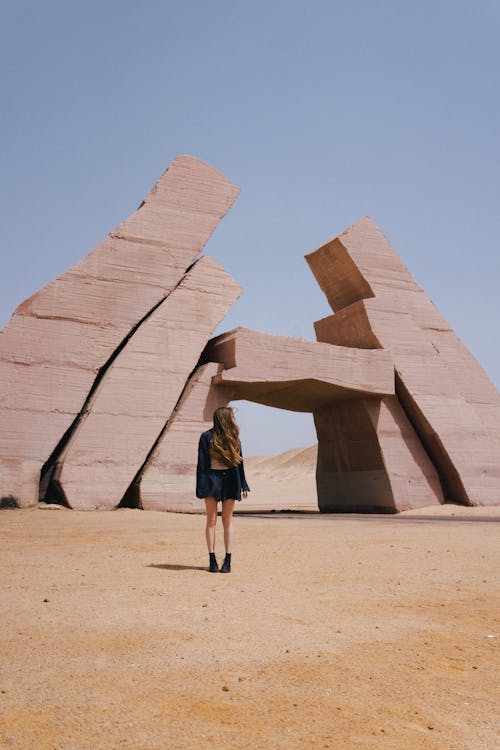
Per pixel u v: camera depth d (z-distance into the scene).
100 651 3.42
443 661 3.40
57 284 18.88
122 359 18.97
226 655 3.37
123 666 3.15
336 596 5.14
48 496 18.31
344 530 11.96
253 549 8.66
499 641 3.82
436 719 2.61
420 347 23.69
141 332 19.42
